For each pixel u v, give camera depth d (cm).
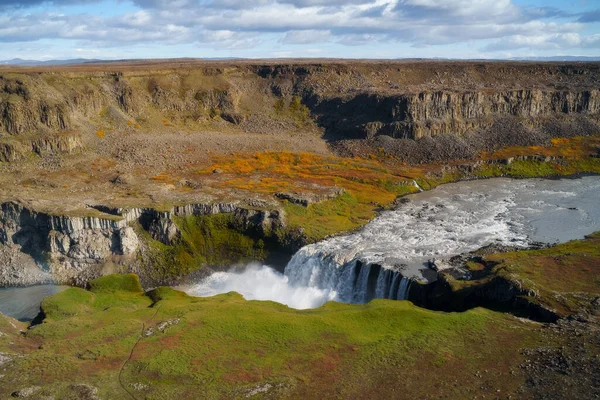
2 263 10912
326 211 12975
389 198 14600
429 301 8656
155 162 15612
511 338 6588
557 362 5938
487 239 11362
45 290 10469
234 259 11550
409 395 5591
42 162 14362
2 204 11150
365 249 10800
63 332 7331
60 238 10819
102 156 15500
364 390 5722
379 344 6644
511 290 7750
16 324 8012
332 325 7238
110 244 11131
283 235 11538
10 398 5462
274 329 7169
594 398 5262
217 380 5956
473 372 5925
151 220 11538
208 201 12131
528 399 5359
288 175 15488
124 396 5647
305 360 6372
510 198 14738
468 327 6950
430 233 11838
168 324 7369
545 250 10125
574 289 7875
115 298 9281
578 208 13650
